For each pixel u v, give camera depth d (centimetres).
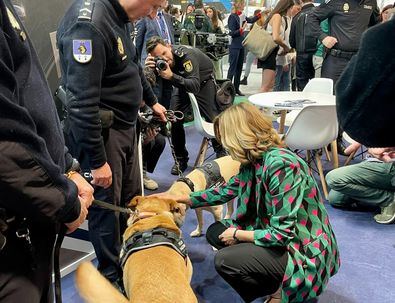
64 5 232
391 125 70
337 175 328
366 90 69
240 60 775
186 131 562
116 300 125
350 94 72
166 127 271
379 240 292
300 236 184
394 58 66
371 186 320
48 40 224
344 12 420
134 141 214
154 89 394
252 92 828
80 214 106
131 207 198
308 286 182
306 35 530
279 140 192
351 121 73
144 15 188
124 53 186
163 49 354
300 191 179
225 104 389
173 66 366
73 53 167
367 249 280
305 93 421
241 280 193
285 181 178
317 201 189
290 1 614
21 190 86
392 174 309
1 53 84
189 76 358
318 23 446
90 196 127
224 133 191
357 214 333
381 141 73
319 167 364
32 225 101
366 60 69
